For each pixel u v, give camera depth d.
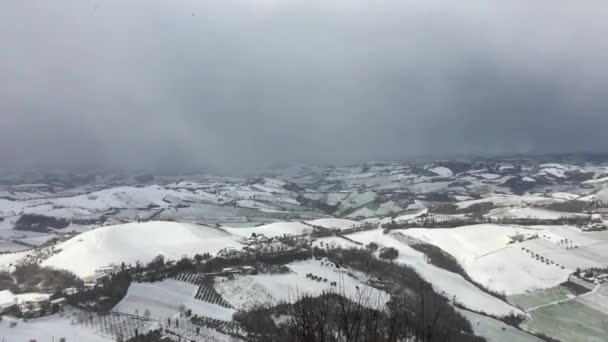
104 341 102.56
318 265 167.00
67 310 118.75
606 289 154.25
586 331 130.38
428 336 24.84
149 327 111.69
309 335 24.66
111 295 126.12
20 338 102.12
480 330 126.44
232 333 108.12
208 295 134.88
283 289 137.38
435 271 177.00
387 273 159.75
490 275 176.00
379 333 24.53
